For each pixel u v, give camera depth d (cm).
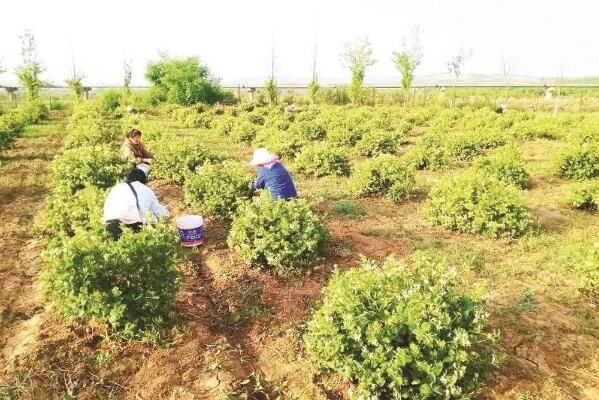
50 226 783
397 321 398
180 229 718
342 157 1226
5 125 1666
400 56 2934
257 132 1834
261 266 647
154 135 1623
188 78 3456
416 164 1304
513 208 797
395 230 814
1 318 550
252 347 498
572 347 488
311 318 530
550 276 647
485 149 1517
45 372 441
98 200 719
